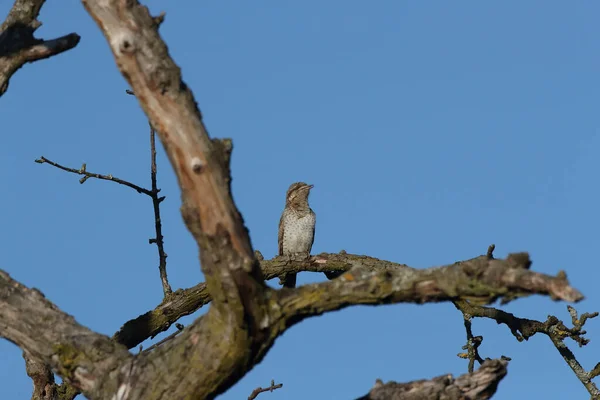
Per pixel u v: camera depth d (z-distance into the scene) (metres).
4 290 9.52
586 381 13.33
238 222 7.92
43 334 9.25
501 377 8.48
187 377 8.43
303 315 8.13
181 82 7.93
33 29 10.05
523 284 7.19
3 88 10.01
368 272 8.09
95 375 8.93
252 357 8.34
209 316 8.35
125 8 7.88
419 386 8.49
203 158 7.80
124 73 7.88
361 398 8.55
